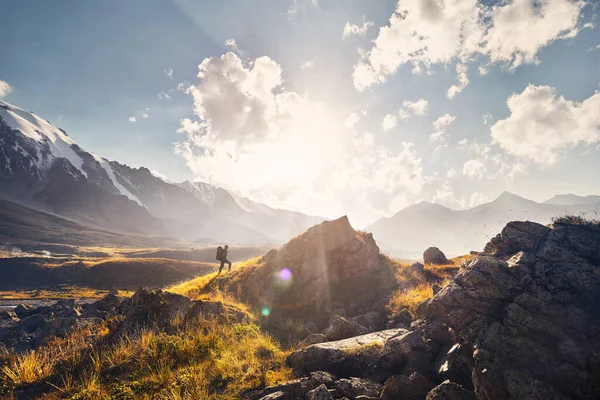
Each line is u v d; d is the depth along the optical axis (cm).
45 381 808
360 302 1634
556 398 478
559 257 628
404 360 809
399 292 1591
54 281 9775
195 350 920
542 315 562
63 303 2570
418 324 1069
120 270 10262
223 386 755
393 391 674
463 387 628
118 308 1256
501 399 521
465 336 636
